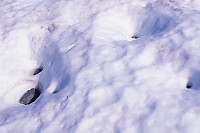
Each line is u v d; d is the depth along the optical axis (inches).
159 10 152.3
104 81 109.3
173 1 160.7
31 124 101.0
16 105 125.1
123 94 99.7
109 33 148.8
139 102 95.2
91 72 115.6
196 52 108.0
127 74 110.3
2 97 129.7
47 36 156.1
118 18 163.6
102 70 115.5
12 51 155.5
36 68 151.6
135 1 172.2
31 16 176.1
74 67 122.3
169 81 103.1
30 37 160.7
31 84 138.3
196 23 126.3
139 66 112.8
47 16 173.8
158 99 94.0
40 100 115.7
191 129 78.7
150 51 119.0
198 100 89.4
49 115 102.6
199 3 156.3
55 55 139.3
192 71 104.3
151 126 84.2
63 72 125.4
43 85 134.6
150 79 104.9
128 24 161.6
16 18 175.9
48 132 94.5
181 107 87.8
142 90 99.7
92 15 165.9
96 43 135.9
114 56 123.0
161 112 88.1
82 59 126.0
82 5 179.5
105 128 89.2
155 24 148.0
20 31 163.5
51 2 190.7
